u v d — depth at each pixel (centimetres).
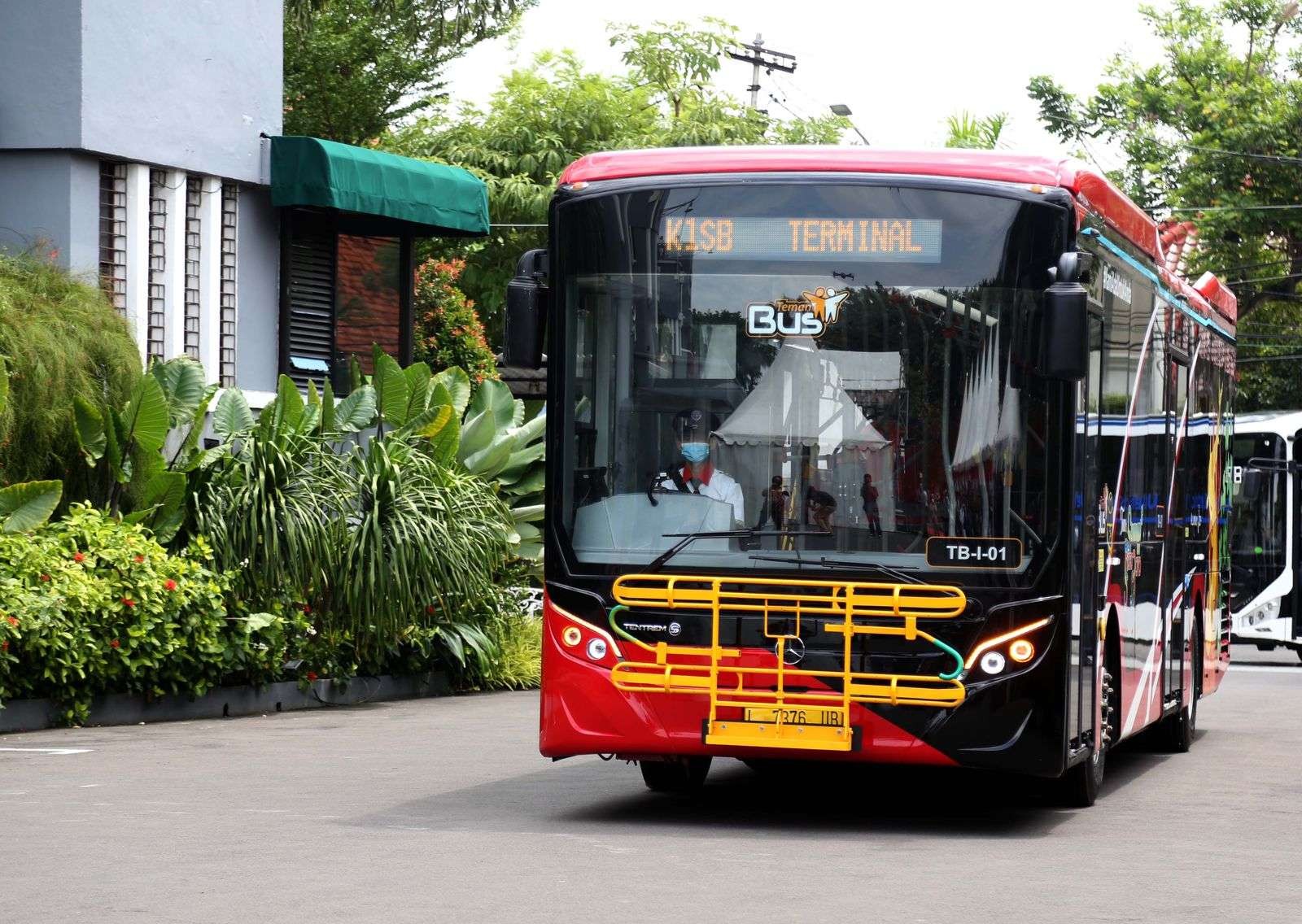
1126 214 1153
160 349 1953
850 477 965
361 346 2211
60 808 1041
